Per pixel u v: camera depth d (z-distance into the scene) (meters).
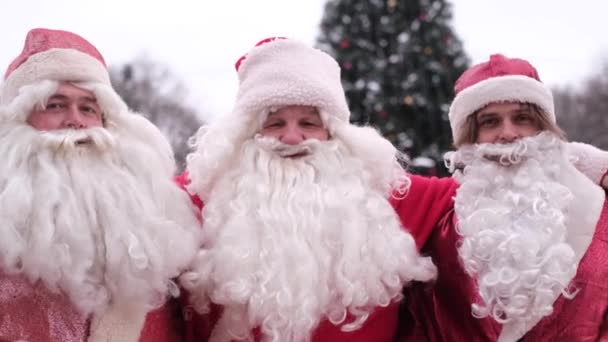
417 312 2.93
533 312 2.52
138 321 2.39
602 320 2.58
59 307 2.29
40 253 2.24
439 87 7.73
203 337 2.68
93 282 2.33
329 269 2.58
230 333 2.57
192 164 2.83
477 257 2.62
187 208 2.64
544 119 2.78
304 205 2.66
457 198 2.80
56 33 2.58
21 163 2.41
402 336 2.90
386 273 2.61
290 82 2.74
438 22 7.88
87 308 2.29
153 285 2.39
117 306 2.37
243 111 2.80
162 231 2.44
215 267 2.55
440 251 2.87
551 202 2.64
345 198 2.69
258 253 2.56
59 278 2.27
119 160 2.59
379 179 2.85
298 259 2.54
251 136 2.85
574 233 2.65
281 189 2.71
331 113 2.82
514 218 2.66
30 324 2.26
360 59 7.76
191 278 2.53
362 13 7.93
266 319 2.46
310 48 2.88
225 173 2.79
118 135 2.63
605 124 24.22
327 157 2.79
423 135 7.73
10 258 2.21
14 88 2.52
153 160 2.63
